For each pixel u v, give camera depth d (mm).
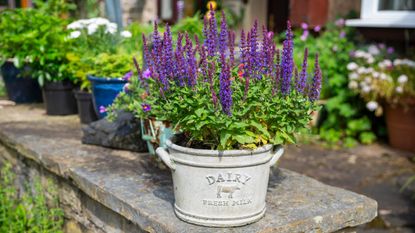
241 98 1801
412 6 5953
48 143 3070
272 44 2006
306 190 2268
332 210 2018
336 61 5762
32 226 2961
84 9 5320
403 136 5336
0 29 4199
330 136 5695
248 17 8312
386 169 4762
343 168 4805
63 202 2820
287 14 8141
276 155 1921
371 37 6227
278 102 1852
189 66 1878
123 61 3299
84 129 3043
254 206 1831
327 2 6859
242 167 1748
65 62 3914
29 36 3848
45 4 4750
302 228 1900
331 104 5621
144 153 2875
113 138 2898
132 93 2873
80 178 2432
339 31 6359
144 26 4742
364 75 5324
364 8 6270
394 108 5289
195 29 3760
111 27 3744
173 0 7891
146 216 1925
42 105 4543
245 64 1942
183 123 1856
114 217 2293
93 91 3355
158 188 2246
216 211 1786
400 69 5242
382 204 3969
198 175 1764
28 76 4484
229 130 1756
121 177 2402
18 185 3480
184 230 1772
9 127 3551
